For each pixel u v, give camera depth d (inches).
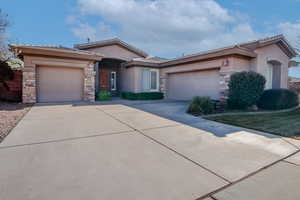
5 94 423.2
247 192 89.3
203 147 151.3
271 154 137.8
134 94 545.6
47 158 123.9
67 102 435.8
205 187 93.0
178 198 83.7
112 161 121.3
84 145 150.6
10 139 161.8
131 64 574.2
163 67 590.6
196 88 482.0
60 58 430.3
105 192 87.0
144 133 189.0
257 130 206.4
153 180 98.7
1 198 80.7
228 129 209.8
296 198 84.7
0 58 433.7
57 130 193.9
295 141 168.6
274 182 98.6
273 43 436.5
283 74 489.7
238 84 343.9
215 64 407.5
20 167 110.1
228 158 129.6
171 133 190.7
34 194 84.0
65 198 81.7
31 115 272.7
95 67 589.0
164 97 589.9
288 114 311.7
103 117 267.4
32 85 406.6
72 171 106.5
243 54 371.2
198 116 285.6
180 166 116.0
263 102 377.7
